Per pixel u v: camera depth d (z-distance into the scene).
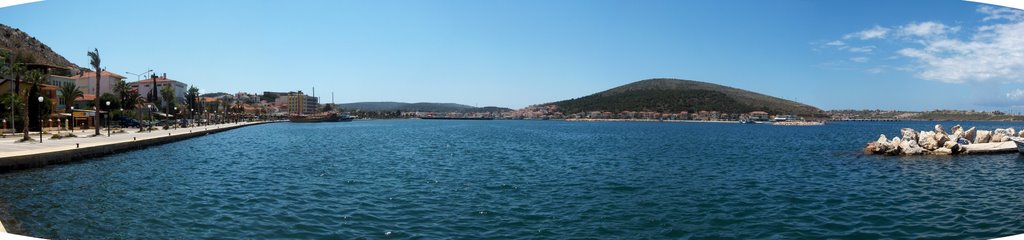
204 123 139.75
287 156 45.34
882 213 19.55
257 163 38.38
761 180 28.94
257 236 15.87
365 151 52.62
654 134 107.62
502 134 105.50
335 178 29.42
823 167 35.88
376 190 24.84
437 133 110.44
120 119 100.31
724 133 115.19
